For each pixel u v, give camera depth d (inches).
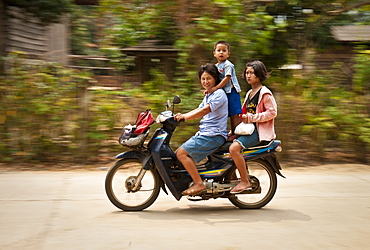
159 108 307.6
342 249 151.3
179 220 182.5
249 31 315.0
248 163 205.5
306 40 352.5
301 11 363.3
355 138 316.8
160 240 157.5
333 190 238.2
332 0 354.3
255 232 167.6
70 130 303.7
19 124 301.6
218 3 310.0
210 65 197.0
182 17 324.8
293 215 191.6
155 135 193.9
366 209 202.1
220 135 192.7
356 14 386.3
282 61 346.3
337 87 322.7
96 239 158.1
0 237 159.9
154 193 197.3
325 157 322.7
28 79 300.0
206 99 199.3
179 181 193.8
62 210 195.3
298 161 315.3
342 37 426.6
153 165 194.1
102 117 303.3
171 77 331.0
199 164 202.1
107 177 193.9
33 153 304.7
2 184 244.1
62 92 301.3
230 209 201.8
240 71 319.0
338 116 309.3
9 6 478.3
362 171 290.2
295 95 317.4
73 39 546.3
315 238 161.6
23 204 204.5
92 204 205.8
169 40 377.1
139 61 460.8
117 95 307.6
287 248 151.4
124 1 340.2
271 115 191.9
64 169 290.2
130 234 163.8
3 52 470.9
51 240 156.9
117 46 365.7
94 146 305.0
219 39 310.5
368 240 160.4
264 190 205.0
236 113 208.5
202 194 193.0
